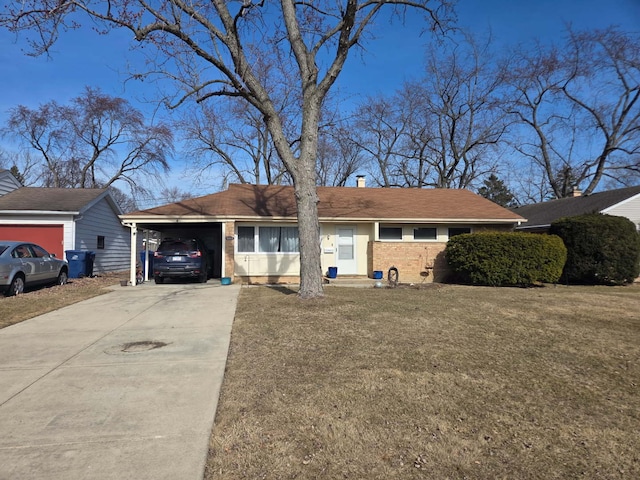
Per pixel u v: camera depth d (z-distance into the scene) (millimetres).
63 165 36531
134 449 3203
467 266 14227
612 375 4750
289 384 4496
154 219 14703
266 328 6949
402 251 16156
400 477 2854
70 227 17281
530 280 13594
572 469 2938
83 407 3982
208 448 3221
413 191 20828
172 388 4449
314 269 9828
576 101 29000
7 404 4062
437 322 7227
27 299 10719
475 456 3105
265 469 2947
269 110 9797
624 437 3373
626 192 19891
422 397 4129
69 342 6398
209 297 10906
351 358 5309
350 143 34000
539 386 4422
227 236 15281
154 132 35000
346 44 9555
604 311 8523
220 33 9266
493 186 51781
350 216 16469
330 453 3150
